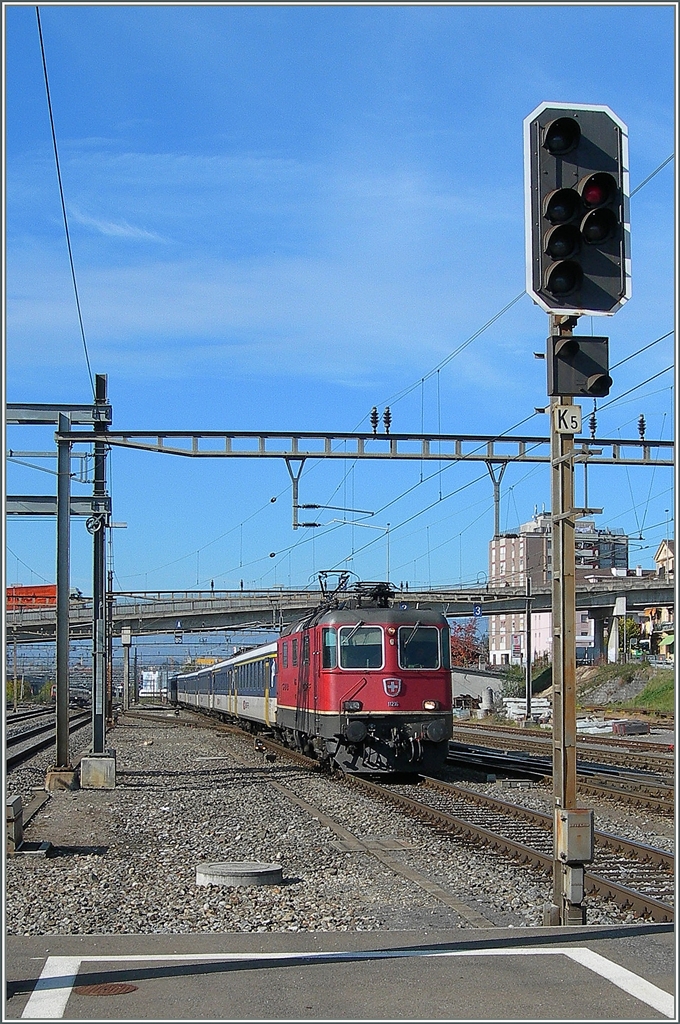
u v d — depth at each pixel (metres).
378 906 10.17
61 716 21.86
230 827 15.80
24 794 20.70
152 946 8.05
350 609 22.48
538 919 9.70
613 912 9.90
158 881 11.61
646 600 60.50
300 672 24.94
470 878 11.61
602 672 64.38
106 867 12.55
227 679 47.12
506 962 7.42
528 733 42.12
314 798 18.98
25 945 8.12
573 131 8.25
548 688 67.12
